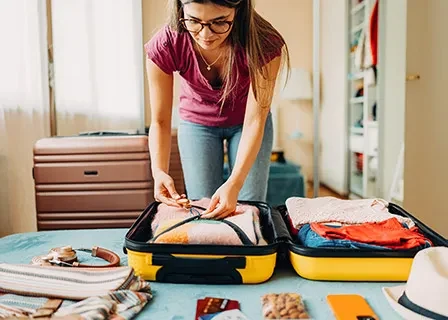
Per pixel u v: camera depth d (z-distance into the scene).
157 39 1.31
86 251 1.15
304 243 1.03
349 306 0.82
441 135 2.47
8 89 2.63
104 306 0.78
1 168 2.66
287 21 3.79
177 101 3.30
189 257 0.94
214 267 0.94
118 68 3.02
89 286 0.88
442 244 1.00
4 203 2.68
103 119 3.04
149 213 1.21
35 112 2.73
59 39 2.92
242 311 0.81
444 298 0.75
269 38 1.24
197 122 1.59
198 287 0.94
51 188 2.15
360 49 3.63
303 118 4.06
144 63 3.03
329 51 3.93
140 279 0.91
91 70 2.99
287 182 3.51
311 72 3.89
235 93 1.46
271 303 0.82
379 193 3.24
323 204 1.23
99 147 2.14
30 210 2.73
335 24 3.89
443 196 2.51
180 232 0.98
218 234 0.97
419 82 2.49
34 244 1.25
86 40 2.96
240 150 1.24
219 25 1.06
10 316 0.76
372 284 0.95
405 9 2.85
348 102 4.02
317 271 0.95
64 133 2.97
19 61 2.65
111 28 2.99
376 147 3.35
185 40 1.28
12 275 0.93
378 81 3.22
